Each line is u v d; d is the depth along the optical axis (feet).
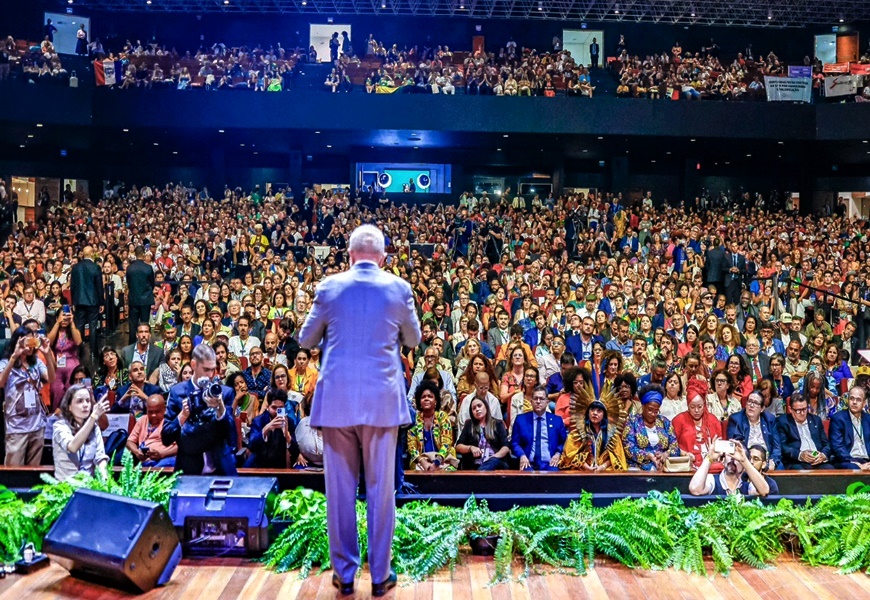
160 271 48.83
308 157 88.17
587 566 12.81
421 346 31.91
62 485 13.66
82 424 16.30
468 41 85.61
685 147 78.48
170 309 40.22
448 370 27.55
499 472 16.15
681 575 12.50
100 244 55.01
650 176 89.15
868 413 21.74
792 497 15.26
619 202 79.05
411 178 86.58
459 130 70.38
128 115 68.49
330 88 70.38
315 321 11.48
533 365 26.78
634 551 12.76
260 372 26.94
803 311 41.78
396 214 70.79
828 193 88.28
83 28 74.69
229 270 58.44
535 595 11.67
